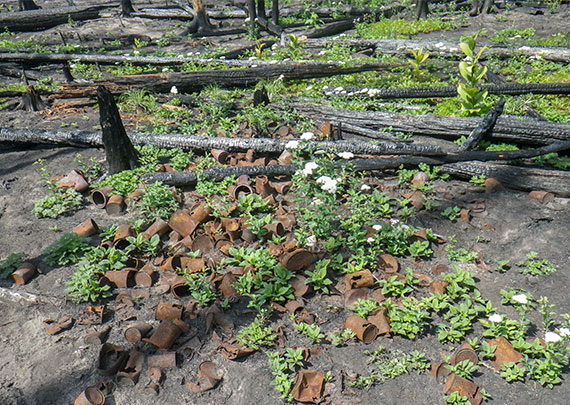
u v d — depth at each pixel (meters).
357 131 7.05
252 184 5.71
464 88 7.38
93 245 4.81
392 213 5.19
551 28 13.54
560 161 6.09
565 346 3.48
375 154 6.08
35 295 4.16
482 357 3.53
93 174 6.14
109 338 3.79
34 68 11.11
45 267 4.58
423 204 5.26
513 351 3.46
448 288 4.07
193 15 15.62
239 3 18.69
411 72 9.67
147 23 16.66
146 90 8.66
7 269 4.52
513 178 5.60
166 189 5.42
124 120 7.79
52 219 5.32
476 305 3.93
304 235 4.69
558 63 10.24
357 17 15.84
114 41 14.05
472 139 6.26
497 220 5.07
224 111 7.82
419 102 8.34
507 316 3.88
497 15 15.14
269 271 4.28
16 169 6.46
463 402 3.20
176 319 3.80
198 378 3.45
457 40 12.69
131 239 4.65
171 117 7.88
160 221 4.87
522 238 4.80
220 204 5.36
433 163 5.88
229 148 6.40
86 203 5.61
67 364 3.61
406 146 5.96
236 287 4.14
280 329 3.77
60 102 8.71
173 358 3.55
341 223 4.88
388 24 14.62
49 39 14.70
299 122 7.39
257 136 6.95
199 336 3.77
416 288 4.17
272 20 15.20
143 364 3.57
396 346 3.65
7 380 3.53
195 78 8.80
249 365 3.53
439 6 16.56
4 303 4.21
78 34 14.60
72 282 4.20
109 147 5.86
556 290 4.14
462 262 4.50
